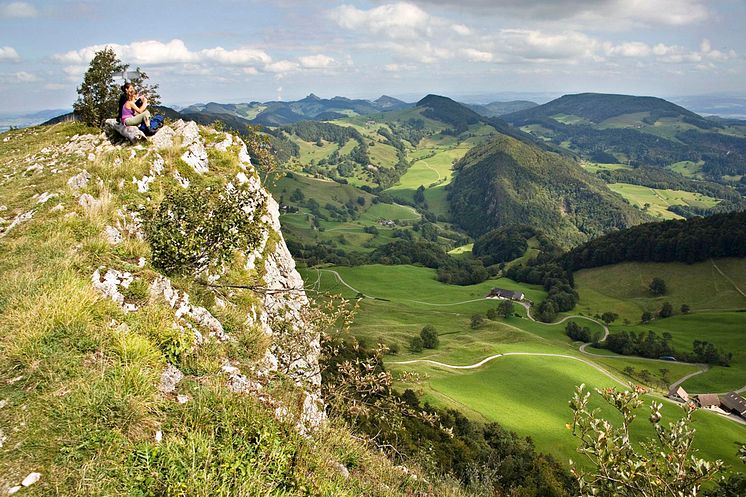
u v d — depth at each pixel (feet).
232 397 22.18
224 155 58.54
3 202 39.58
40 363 19.26
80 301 23.04
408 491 27.48
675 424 21.84
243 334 31.42
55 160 55.47
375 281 577.43
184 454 16.92
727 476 27.84
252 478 16.98
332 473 21.80
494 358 333.01
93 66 88.22
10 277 25.00
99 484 14.92
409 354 343.87
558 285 583.99
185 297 29.78
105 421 17.42
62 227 32.37
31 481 14.47
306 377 31.96
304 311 35.17
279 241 56.29
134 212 38.60
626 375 350.84
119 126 51.78
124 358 20.93
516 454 159.22
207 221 33.17
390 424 32.94
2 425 16.22
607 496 22.40
